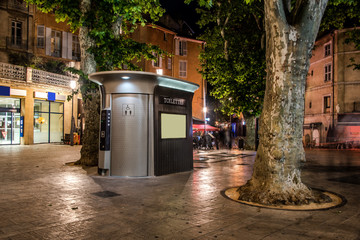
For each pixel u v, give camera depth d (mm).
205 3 9734
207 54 21562
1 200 6133
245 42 20062
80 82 12219
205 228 4504
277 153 6270
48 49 27734
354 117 28625
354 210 5559
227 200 6285
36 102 25266
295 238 4113
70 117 27688
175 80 9883
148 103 9508
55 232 4273
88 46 12273
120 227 4520
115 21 12781
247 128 22250
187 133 10820
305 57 6332
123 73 9023
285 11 6523
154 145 9469
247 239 4066
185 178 9117
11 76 22422
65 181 8391
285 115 6336
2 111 22938
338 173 10516
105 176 9273
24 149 19828
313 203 6023
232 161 14203
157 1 13367
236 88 19078
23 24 26422
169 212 5352
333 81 29844
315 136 32469
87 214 5188
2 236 4090
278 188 6180
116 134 9383
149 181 8539
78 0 12055
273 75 6457
